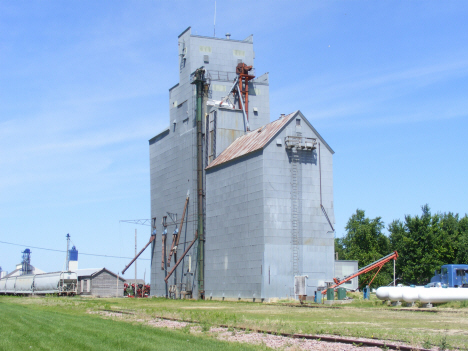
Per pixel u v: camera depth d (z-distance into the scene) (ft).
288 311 158.10
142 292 355.77
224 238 255.09
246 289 236.02
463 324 108.78
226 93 303.89
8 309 156.66
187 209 291.17
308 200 238.48
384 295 181.57
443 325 106.32
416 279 351.67
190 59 302.45
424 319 122.52
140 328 94.73
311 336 82.94
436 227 351.25
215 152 275.59
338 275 290.56
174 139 311.27
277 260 229.04
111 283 387.14
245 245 239.50
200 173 278.87
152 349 68.49
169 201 311.68
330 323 110.83
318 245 237.04
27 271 553.64
